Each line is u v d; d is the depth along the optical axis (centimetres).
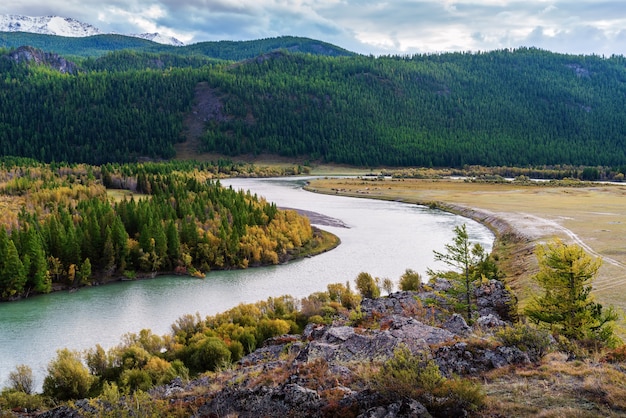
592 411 1750
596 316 3622
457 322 3170
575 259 3619
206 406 2334
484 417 1773
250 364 3609
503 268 8012
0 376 4759
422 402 1836
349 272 8650
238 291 7800
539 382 2045
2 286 7412
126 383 4009
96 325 6256
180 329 5353
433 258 9319
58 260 8238
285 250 9762
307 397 2058
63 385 4097
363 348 2719
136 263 9038
